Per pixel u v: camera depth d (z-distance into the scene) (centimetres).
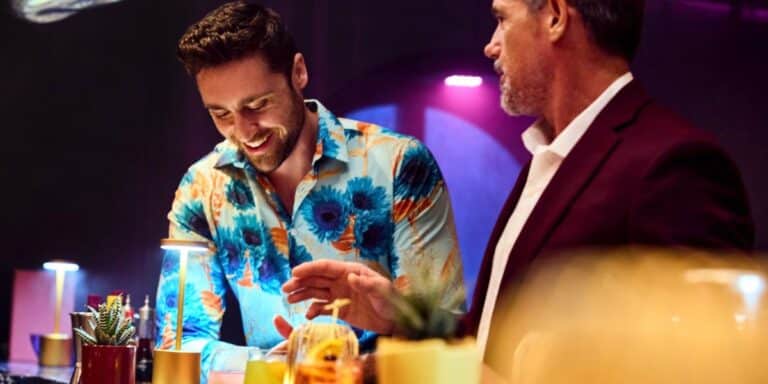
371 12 485
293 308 250
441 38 482
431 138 493
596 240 158
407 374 88
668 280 68
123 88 496
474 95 491
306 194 249
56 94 498
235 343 445
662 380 64
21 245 496
